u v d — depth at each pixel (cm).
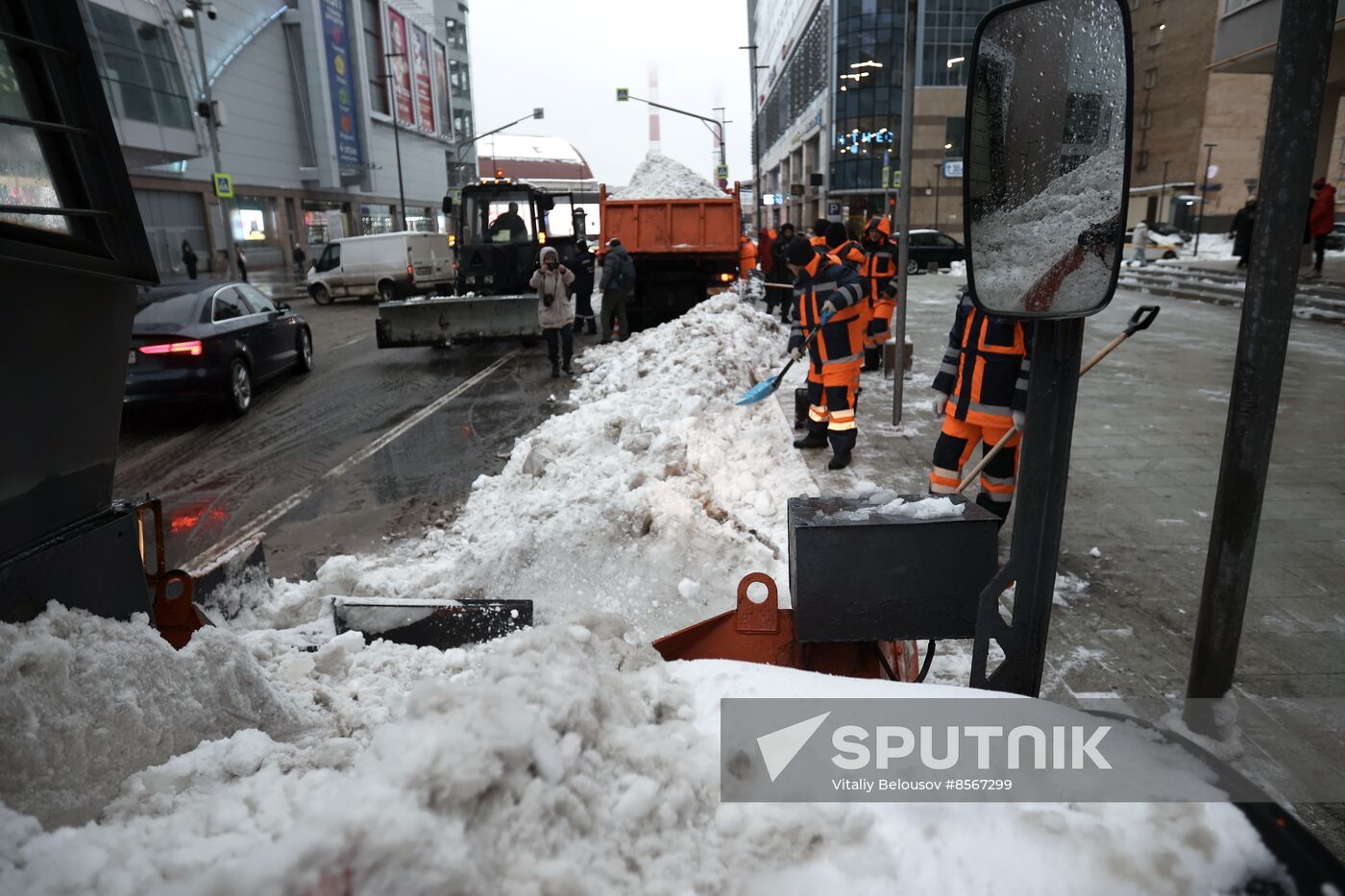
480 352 1420
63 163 161
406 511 622
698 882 111
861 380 965
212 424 941
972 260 189
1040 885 108
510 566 410
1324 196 1661
